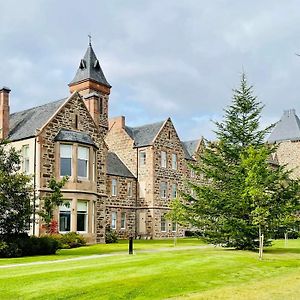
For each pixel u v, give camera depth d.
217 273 18.89
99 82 60.34
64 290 14.45
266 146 30.42
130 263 20.61
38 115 39.34
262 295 14.77
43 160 35.78
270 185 28.69
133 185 55.22
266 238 29.64
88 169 38.12
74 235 34.53
